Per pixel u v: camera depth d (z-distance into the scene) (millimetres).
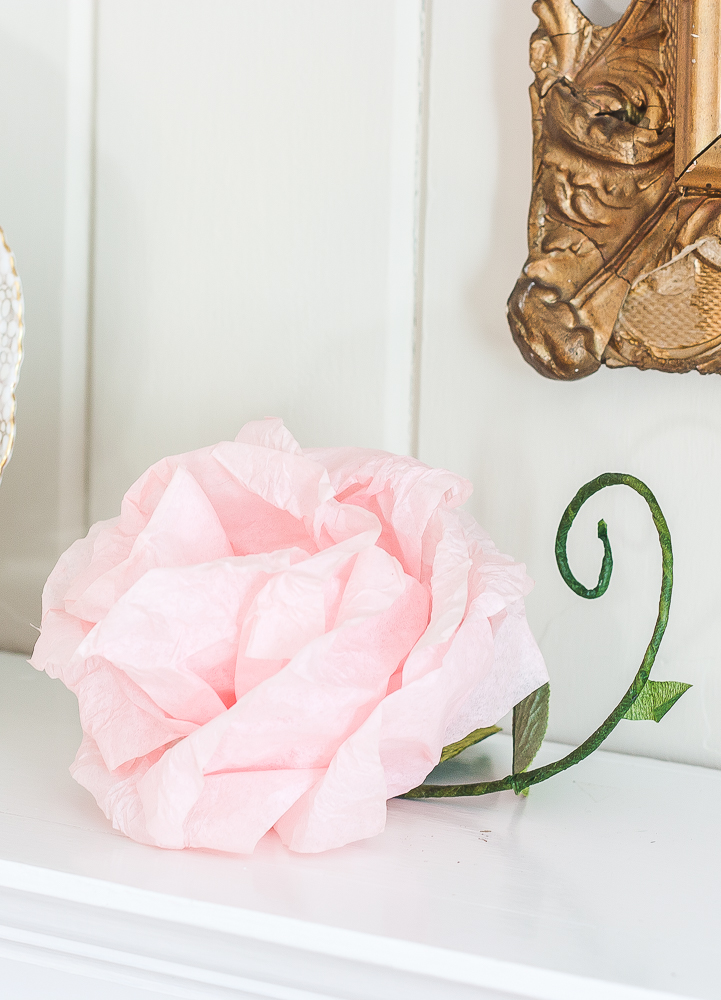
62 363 1418
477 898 1155
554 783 1277
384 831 1211
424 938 1126
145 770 1190
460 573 1194
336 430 1369
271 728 1165
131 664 1173
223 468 1222
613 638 1325
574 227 1298
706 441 1311
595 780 1283
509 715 1340
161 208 1397
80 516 1421
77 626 1224
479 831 1217
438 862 1183
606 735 1214
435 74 1342
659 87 1290
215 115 1384
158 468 1229
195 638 1177
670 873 1184
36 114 1416
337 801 1167
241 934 1135
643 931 1140
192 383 1396
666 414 1315
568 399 1328
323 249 1368
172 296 1397
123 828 1180
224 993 1146
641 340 1294
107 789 1188
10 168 1423
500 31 1329
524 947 1126
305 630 1176
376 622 1186
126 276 1406
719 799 1265
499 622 1226
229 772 1176
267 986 1141
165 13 1391
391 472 1221
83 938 1158
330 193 1365
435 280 1348
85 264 1416
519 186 1329
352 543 1188
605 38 1293
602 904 1157
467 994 1122
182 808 1161
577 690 1331
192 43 1386
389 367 1360
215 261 1388
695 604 1315
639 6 1284
